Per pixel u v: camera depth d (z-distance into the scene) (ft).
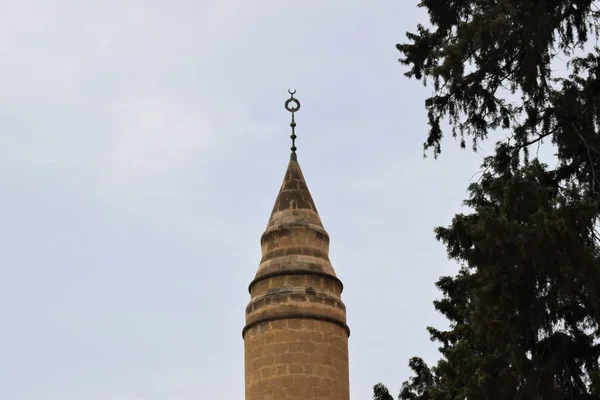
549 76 114.21
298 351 117.50
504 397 100.01
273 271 121.90
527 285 101.35
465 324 121.39
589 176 112.57
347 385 119.96
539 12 111.75
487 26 107.45
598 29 113.60
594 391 99.45
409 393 138.31
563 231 97.60
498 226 99.66
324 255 125.08
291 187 128.77
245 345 121.08
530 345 104.27
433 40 118.21
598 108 110.11
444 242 110.32
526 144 115.44
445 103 114.52
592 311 103.65
